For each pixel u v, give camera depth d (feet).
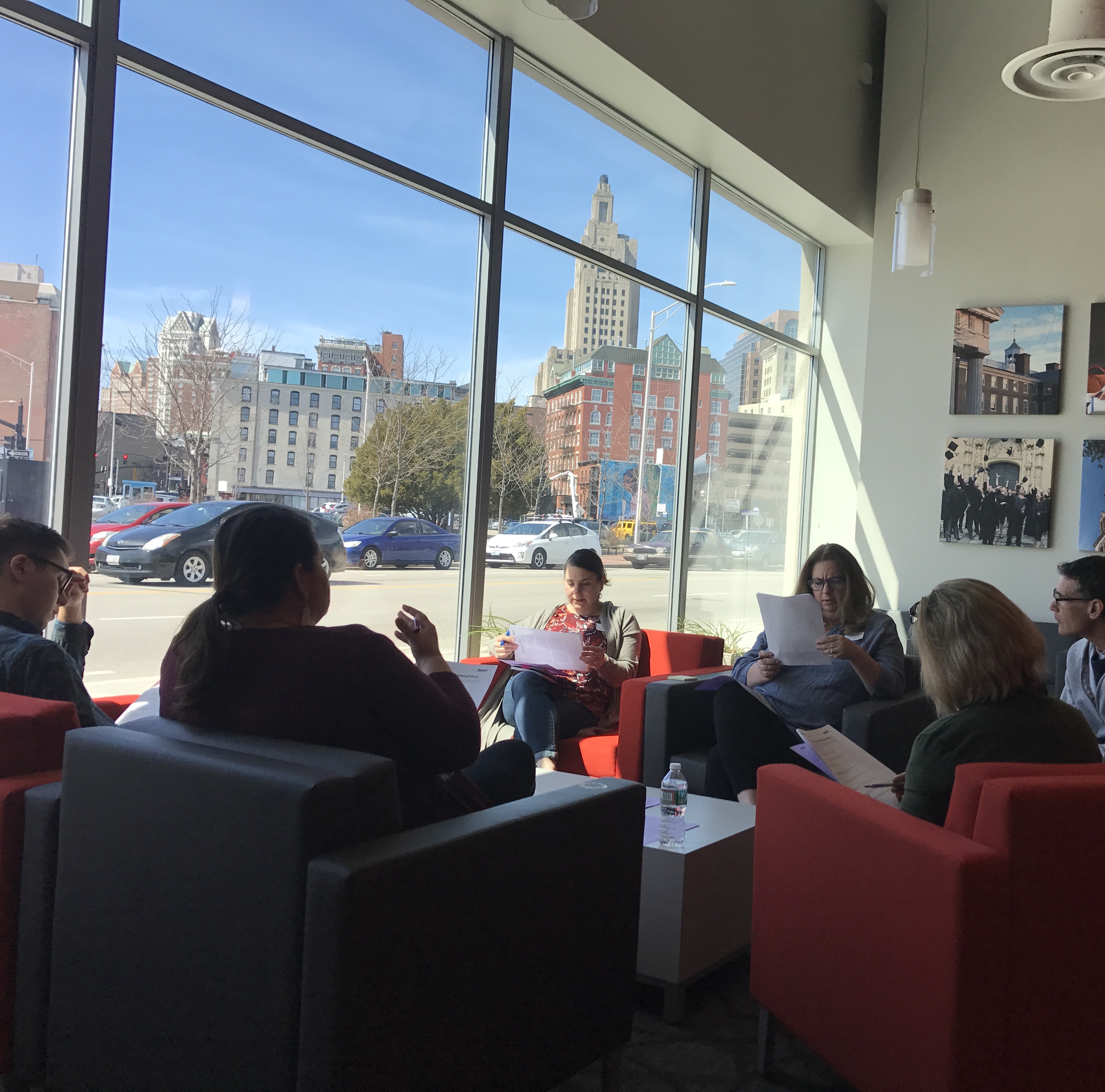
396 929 4.28
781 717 9.85
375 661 5.05
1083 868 4.71
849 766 7.48
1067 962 4.73
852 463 22.89
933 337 20.89
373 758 4.65
